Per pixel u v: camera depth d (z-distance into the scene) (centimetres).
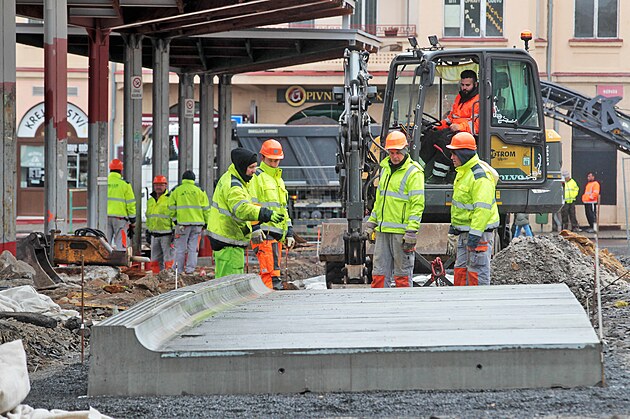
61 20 3050
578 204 6712
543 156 2833
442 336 1316
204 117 4788
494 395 1209
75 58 6956
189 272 3488
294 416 1148
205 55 4534
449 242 2652
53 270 2733
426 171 2794
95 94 3578
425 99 2856
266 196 2400
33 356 1759
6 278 2577
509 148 2811
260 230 2184
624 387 1246
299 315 1552
